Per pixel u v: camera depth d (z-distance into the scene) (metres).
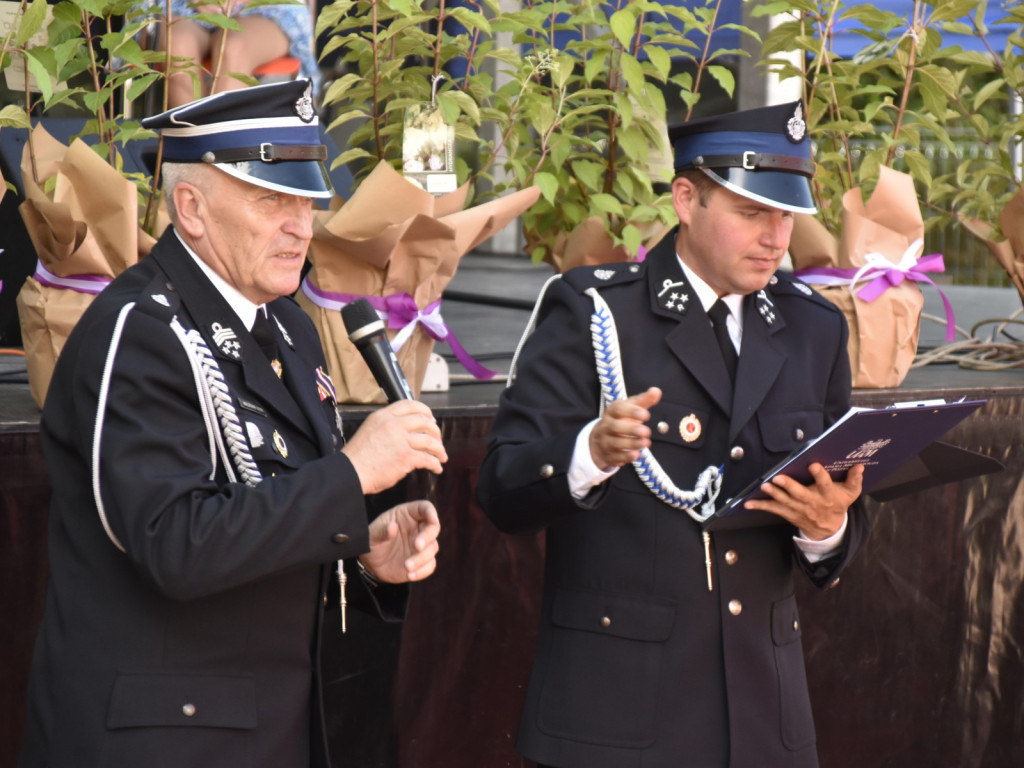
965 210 10.11
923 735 8.35
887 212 8.16
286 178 4.58
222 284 4.74
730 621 5.52
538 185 7.75
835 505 5.29
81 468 4.58
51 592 4.63
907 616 8.21
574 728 5.49
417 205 6.98
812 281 8.26
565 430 5.53
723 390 5.58
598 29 9.36
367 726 7.02
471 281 17.39
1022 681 8.62
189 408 4.48
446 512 7.11
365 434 4.52
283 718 4.68
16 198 8.91
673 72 13.84
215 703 4.51
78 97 9.30
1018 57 9.30
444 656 7.20
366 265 7.10
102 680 4.45
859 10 8.61
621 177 8.46
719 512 5.28
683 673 5.47
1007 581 8.48
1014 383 8.63
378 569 5.15
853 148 9.76
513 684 7.40
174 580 4.20
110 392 4.34
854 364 8.10
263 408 4.72
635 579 5.53
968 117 9.74
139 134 7.14
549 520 5.34
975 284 22.19
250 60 9.02
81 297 6.66
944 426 5.35
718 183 5.45
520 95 8.12
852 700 8.09
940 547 8.24
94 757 4.40
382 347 4.94
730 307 5.74
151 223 7.38
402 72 7.99
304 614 4.78
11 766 6.34
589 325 5.61
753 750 5.46
